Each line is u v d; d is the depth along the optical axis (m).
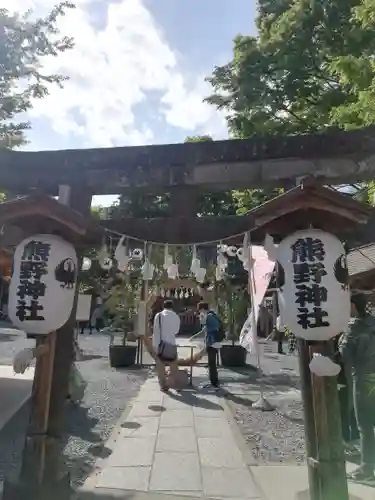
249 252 4.06
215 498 4.20
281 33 11.20
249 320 8.10
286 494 4.30
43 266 3.69
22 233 4.09
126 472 4.84
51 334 3.92
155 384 10.22
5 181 4.52
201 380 10.91
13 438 5.97
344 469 3.42
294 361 14.95
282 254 3.62
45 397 3.83
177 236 4.26
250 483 4.58
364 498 4.12
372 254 6.75
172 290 15.40
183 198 4.47
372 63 5.57
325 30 10.43
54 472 3.78
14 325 3.69
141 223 4.32
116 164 4.39
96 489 4.35
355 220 3.55
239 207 13.39
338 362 5.57
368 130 4.13
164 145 4.37
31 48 7.16
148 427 6.68
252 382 10.74
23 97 7.39
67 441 5.84
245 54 11.70
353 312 5.10
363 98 5.27
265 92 11.89
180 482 4.59
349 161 4.19
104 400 8.46
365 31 8.59
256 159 4.25
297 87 11.27
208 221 4.24
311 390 3.67
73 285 3.84
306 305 3.43
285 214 3.62
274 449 5.75
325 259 3.48
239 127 12.30
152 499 4.14
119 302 13.44
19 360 3.64
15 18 7.00
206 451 5.61
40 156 4.46
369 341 4.63
